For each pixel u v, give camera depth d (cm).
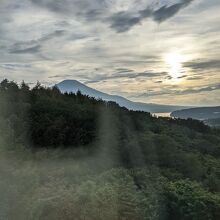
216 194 1825
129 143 2566
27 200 1165
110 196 1281
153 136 2839
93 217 1118
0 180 1248
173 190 1579
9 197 1156
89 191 1267
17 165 1497
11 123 2227
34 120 2539
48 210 1106
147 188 1638
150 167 2261
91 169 1989
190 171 2491
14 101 2772
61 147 2356
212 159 3316
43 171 1585
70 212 1105
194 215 1467
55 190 1290
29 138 2314
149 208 1396
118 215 1188
